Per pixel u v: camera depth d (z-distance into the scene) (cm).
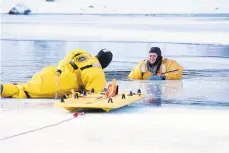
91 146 1441
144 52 2406
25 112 2130
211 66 2372
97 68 2403
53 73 2420
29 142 1498
